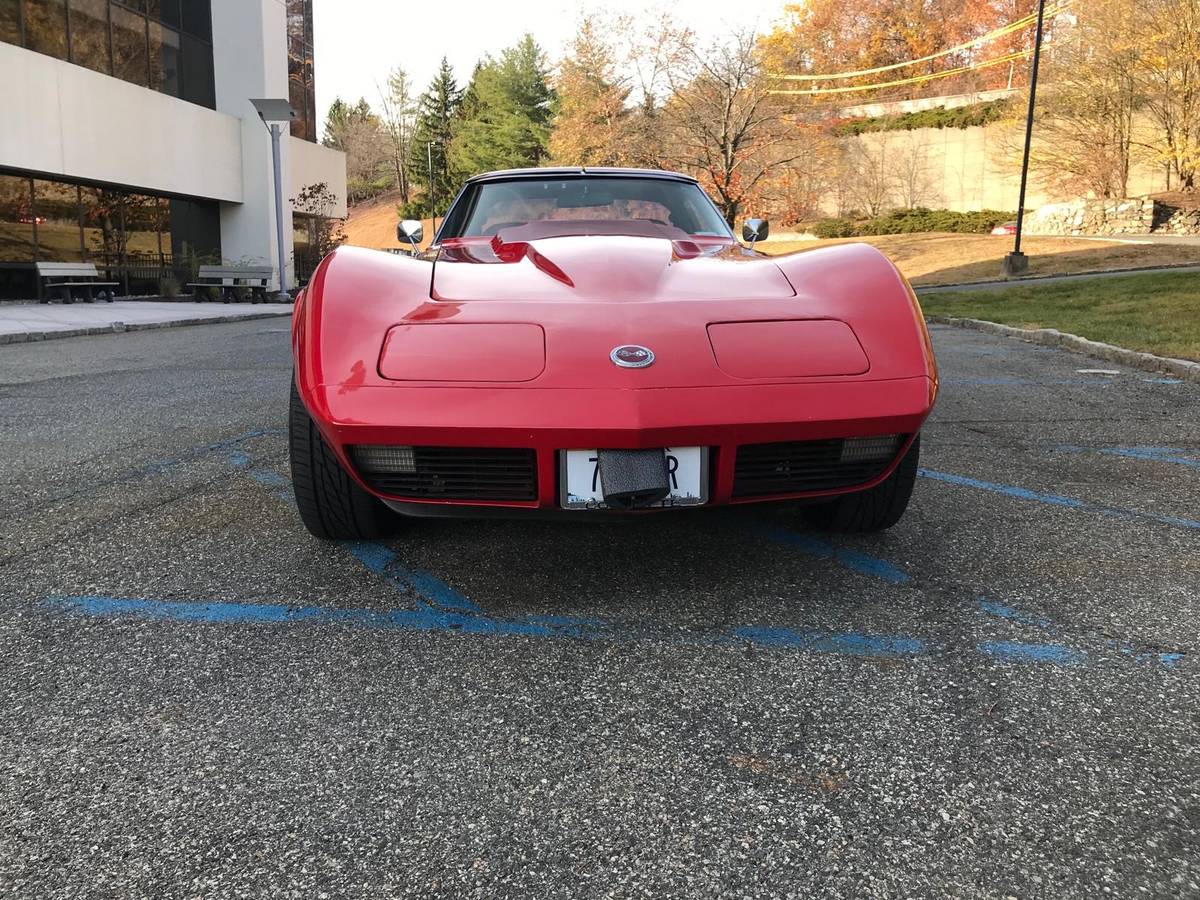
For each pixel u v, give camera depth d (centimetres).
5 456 367
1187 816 134
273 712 165
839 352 212
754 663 184
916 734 157
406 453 204
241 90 1948
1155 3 2750
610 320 212
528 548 257
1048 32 3447
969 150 3772
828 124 3225
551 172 383
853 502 254
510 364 201
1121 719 161
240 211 1992
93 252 1630
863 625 202
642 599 219
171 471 343
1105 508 295
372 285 226
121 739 156
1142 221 2862
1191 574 233
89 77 1490
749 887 120
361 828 133
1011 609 211
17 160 1339
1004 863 124
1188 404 493
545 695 171
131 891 119
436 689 174
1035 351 752
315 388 203
